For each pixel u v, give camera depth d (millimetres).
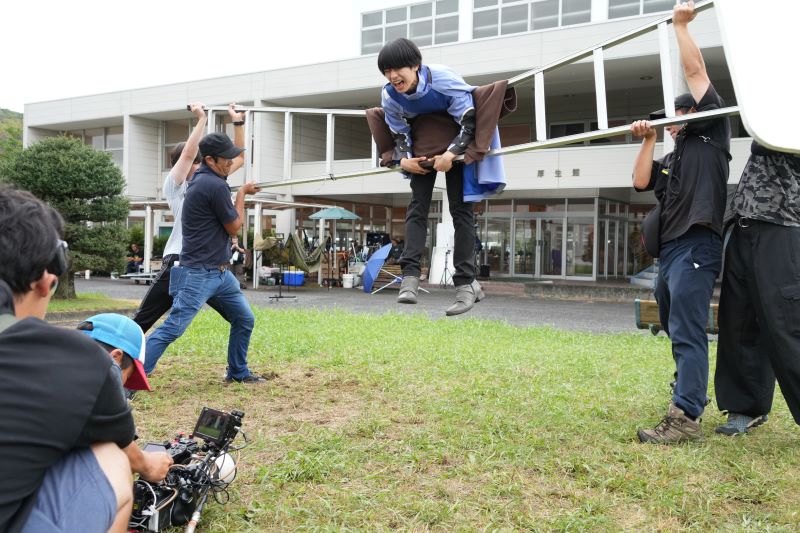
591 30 18812
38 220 1698
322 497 3080
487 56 20516
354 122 27719
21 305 1720
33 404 1575
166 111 26625
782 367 3754
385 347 7520
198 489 2758
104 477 1754
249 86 24797
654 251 4234
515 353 7359
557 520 2826
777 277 3736
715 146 3967
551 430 4227
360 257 23375
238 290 5383
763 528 2752
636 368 6547
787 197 3746
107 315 2703
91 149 13891
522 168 21094
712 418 4641
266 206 20156
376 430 4129
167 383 5543
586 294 18594
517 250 24594
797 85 2830
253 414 4566
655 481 3285
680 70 16906
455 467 3500
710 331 8852
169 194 5191
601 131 3643
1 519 1564
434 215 25422
